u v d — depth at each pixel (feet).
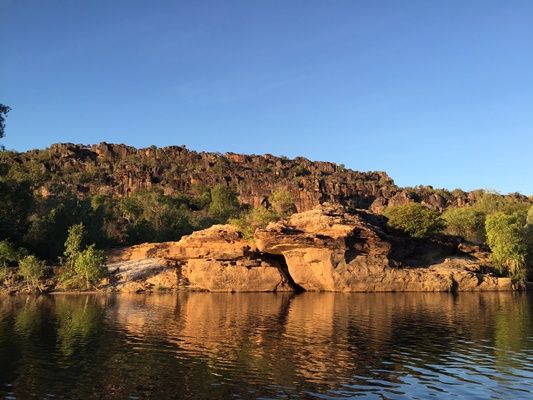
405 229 252.21
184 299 188.34
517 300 182.09
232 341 96.07
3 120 162.71
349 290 223.10
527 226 271.69
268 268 230.27
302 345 92.27
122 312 143.43
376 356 83.05
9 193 266.77
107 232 316.40
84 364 76.48
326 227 229.45
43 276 230.68
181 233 346.13
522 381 67.97
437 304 166.91
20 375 69.92
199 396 60.75
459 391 63.41
